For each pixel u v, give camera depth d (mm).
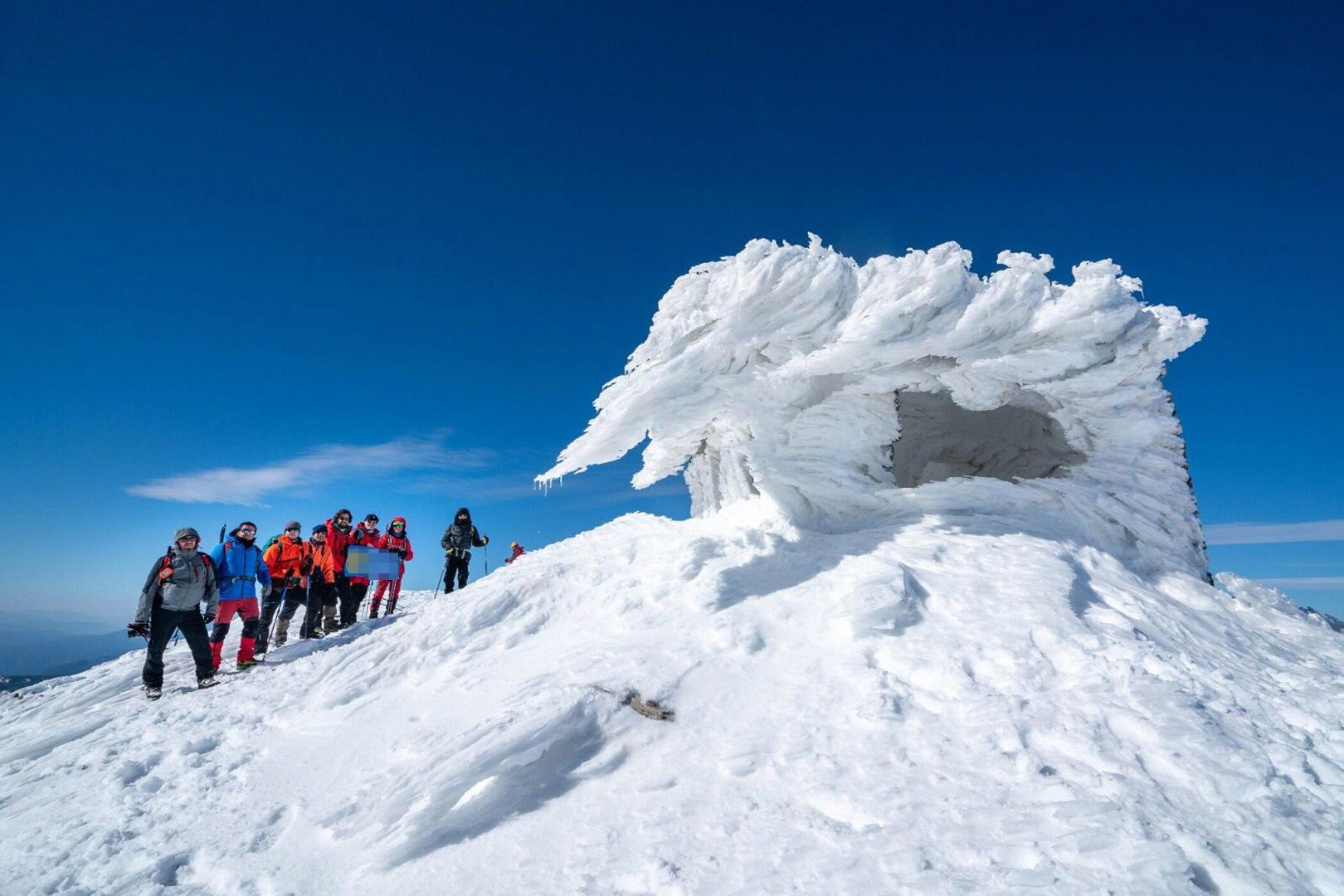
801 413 7812
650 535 8586
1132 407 7883
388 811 4129
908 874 3059
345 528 10797
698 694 4867
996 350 7320
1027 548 6434
